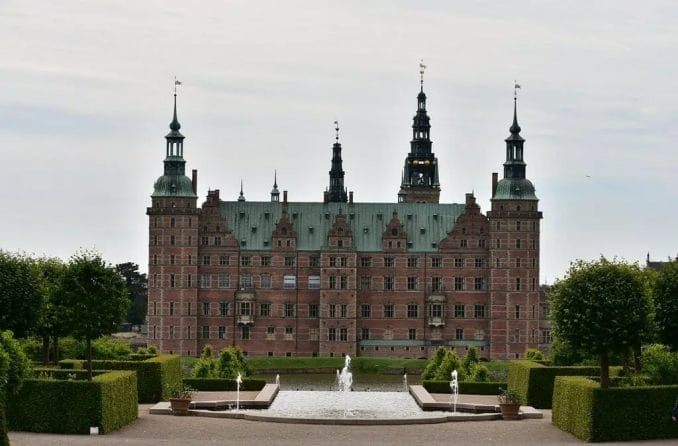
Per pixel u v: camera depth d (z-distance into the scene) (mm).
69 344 177375
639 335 117875
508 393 125375
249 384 161250
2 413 94625
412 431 113812
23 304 130250
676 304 131875
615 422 108375
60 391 110125
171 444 101750
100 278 127188
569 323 118625
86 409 109875
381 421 118750
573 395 113250
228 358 165125
